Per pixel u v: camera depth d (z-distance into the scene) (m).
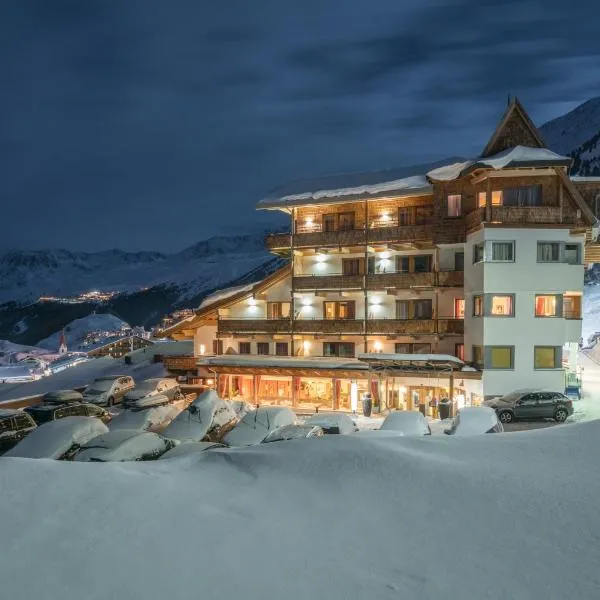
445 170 33.56
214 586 5.11
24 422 24.17
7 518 6.39
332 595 4.93
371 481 7.41
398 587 5.02
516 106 33.09
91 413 29.20
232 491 7.36
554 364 29.81
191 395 36.44
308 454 8.50
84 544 5.88
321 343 37.97
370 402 31.44
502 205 30.69
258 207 39.34
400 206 36.44
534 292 29.84
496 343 29.83
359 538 5.98
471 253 32.03
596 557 5.35
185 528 6.23
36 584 5.18
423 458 8.16
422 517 6.39
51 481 7.36
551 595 4.81
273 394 37.31
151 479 7.73
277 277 39.31
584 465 7.69
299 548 5.78
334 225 38.34
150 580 5.23
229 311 40.59
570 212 30.27
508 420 25.84
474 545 5.73
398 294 36.28
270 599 4.89
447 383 31.95
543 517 6.20
